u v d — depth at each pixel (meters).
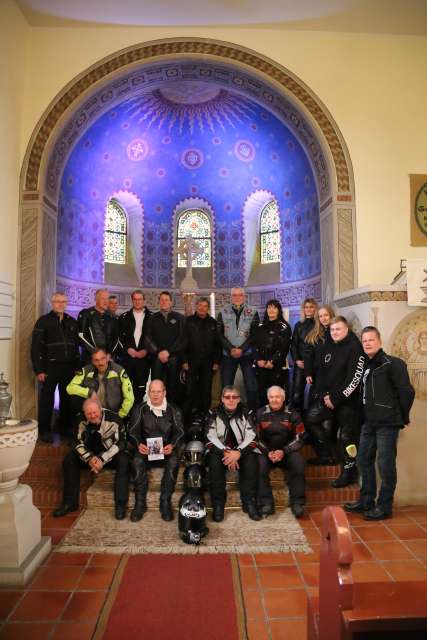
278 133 8.62
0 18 5.91
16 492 3.49
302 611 2.98
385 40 7.09
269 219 10.22
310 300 5.84
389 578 3.36
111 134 8.73
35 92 6.78
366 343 4.43
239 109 8.78
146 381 6.17
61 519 4.43
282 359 5.96
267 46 7.00
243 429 4.66
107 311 6.48
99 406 4.68
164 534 4.11
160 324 6.00
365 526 4.27
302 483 4.53
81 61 6.86
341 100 6.98
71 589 3.24
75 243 8.62
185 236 10.64
